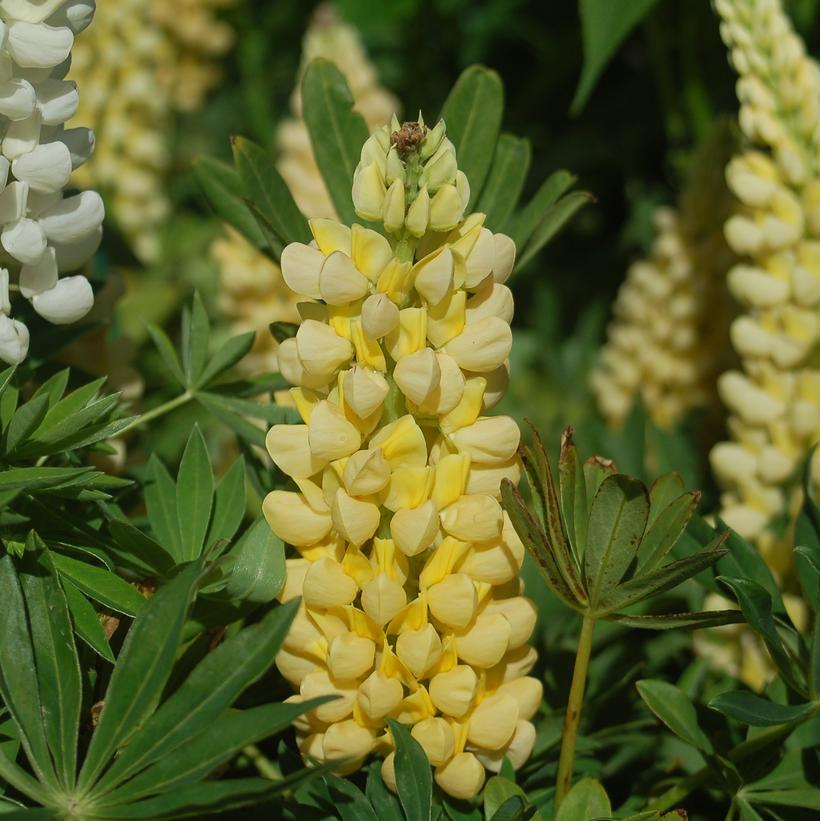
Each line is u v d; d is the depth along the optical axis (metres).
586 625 0.61
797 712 0.60
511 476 0.60
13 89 0.60
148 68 1.33
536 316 1.40
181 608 0.56
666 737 0.70
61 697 0.57
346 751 0.59
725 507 0.80
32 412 0.60
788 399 0.78
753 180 0.78
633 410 0.88
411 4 1.71
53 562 0.58
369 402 0.58
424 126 0.59
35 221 0.61
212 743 0.55
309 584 0.59
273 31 1.85
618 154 1.64
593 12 0.98
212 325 1.29
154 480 0.64
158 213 1.36
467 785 0.60
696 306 0.96
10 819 0.55
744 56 0.78
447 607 0.59
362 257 0.58
